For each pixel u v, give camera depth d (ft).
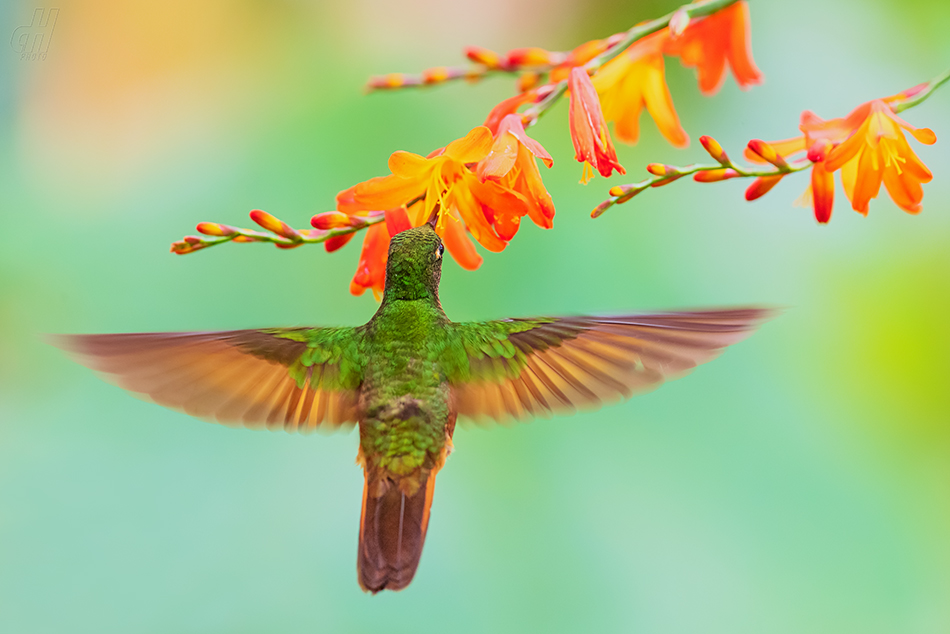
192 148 29.07
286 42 29.89
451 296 27.55
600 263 27.89
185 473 25.77
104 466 25.57
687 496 25.96
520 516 25.66
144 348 15.10
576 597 24.80
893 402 26.84
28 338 26.48
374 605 24.76
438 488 25.81
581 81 15.98
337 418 16.57
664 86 19.16
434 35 29.94
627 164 28.60
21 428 25.72
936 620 24.80
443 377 16.47
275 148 28.71
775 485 26.00
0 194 28.30
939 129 27.66
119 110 29.55
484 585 24.94
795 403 26.94
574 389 16.26
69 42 29.81
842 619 24.56
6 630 24.14
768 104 28.63
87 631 24.16
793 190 28.22
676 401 26.84
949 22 28.37
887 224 27.73
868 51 28.68
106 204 28.22
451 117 29.09
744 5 19.35
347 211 15.74
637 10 30.60
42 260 27.30
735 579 24.94
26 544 24.73
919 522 25.62
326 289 27.35
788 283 27.66
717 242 28.17
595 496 25.85
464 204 15.08
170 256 27.63
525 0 30.60
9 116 29.37
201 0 29.71
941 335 26.84
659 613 24.86
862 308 27.45
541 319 16.49
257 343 16.49
